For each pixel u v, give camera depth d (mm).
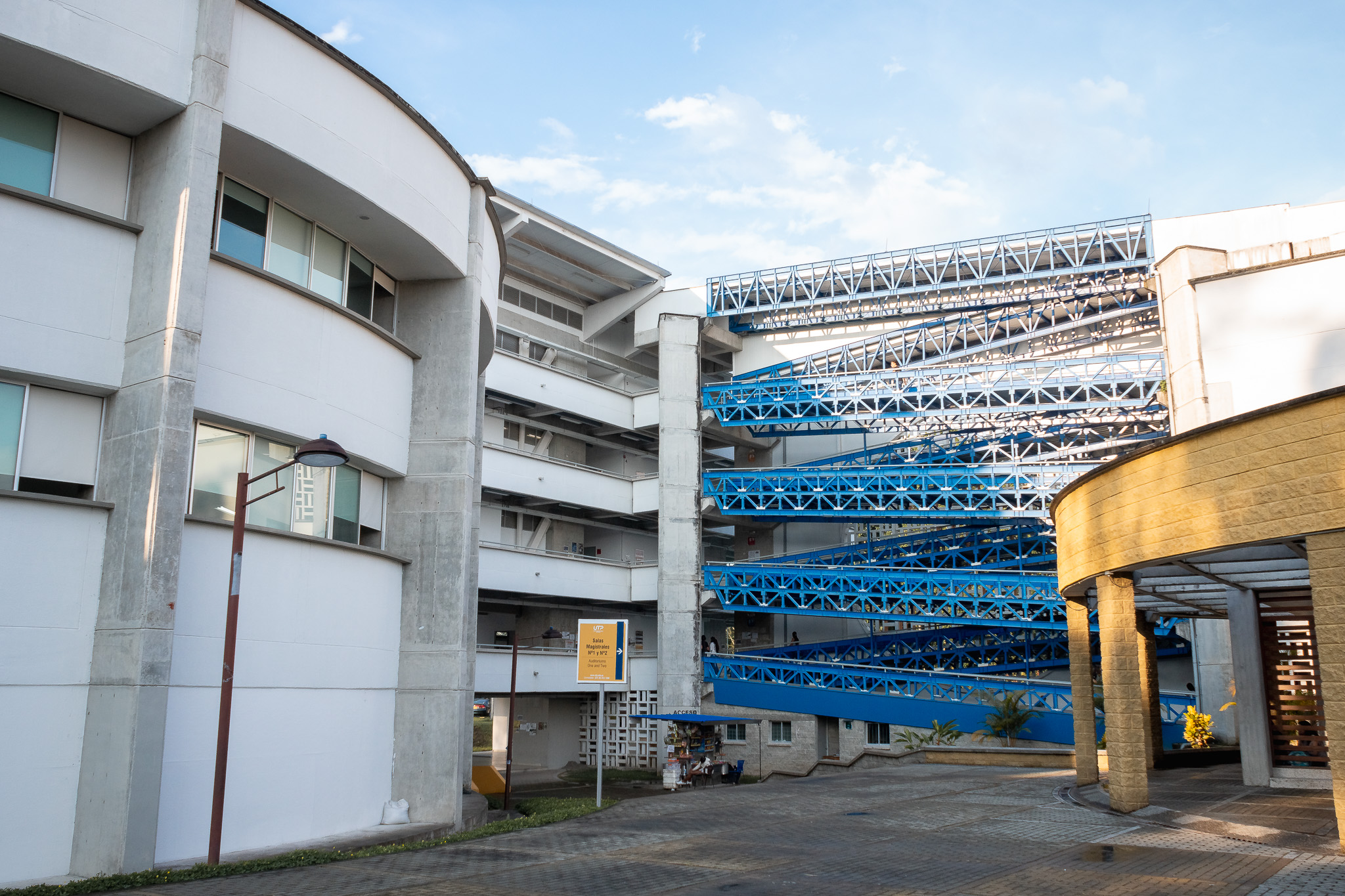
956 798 19812
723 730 43312
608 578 44562
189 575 14680
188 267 14289
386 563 18969
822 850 13570
